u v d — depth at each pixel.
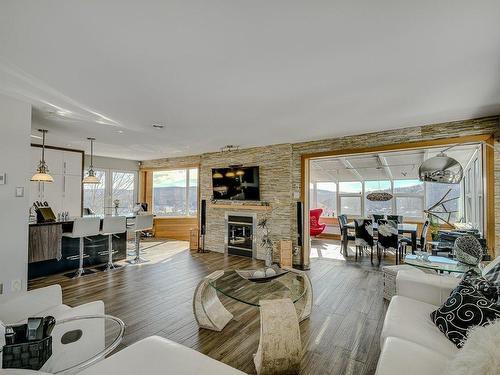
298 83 2.47
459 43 1.82
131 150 6.30
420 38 1.77
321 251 6.51
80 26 1.66
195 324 2.71
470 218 5.51
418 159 6.06
